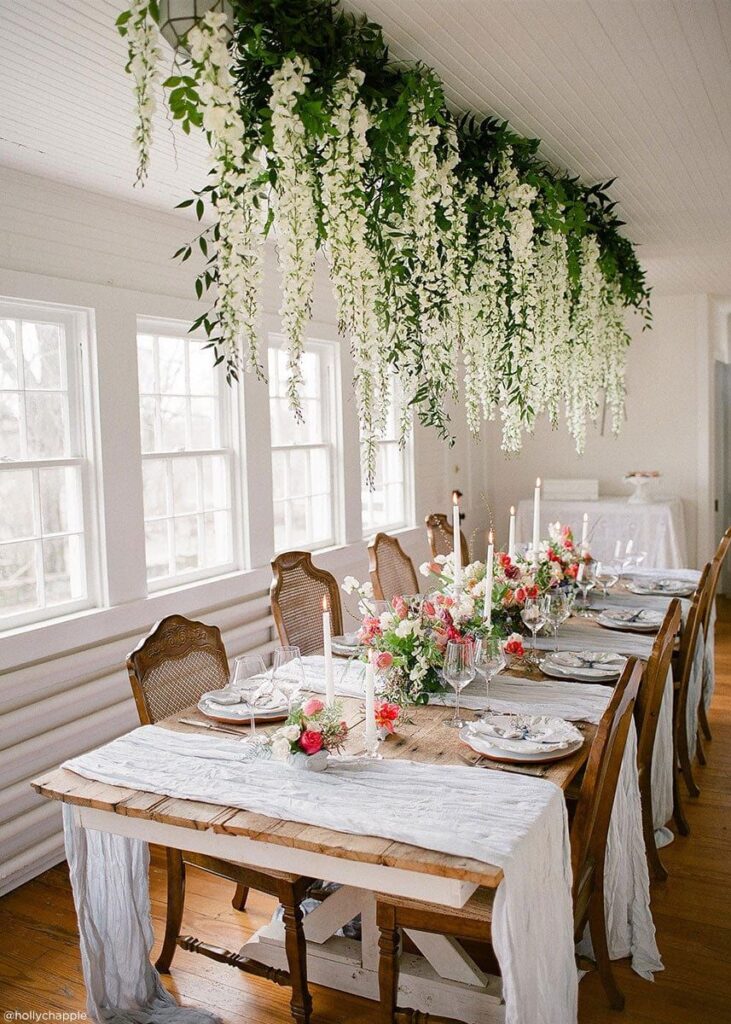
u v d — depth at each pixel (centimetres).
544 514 729
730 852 330
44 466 353
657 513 690
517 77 280
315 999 250
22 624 345
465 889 177
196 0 204
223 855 200
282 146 221
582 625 370
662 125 327
